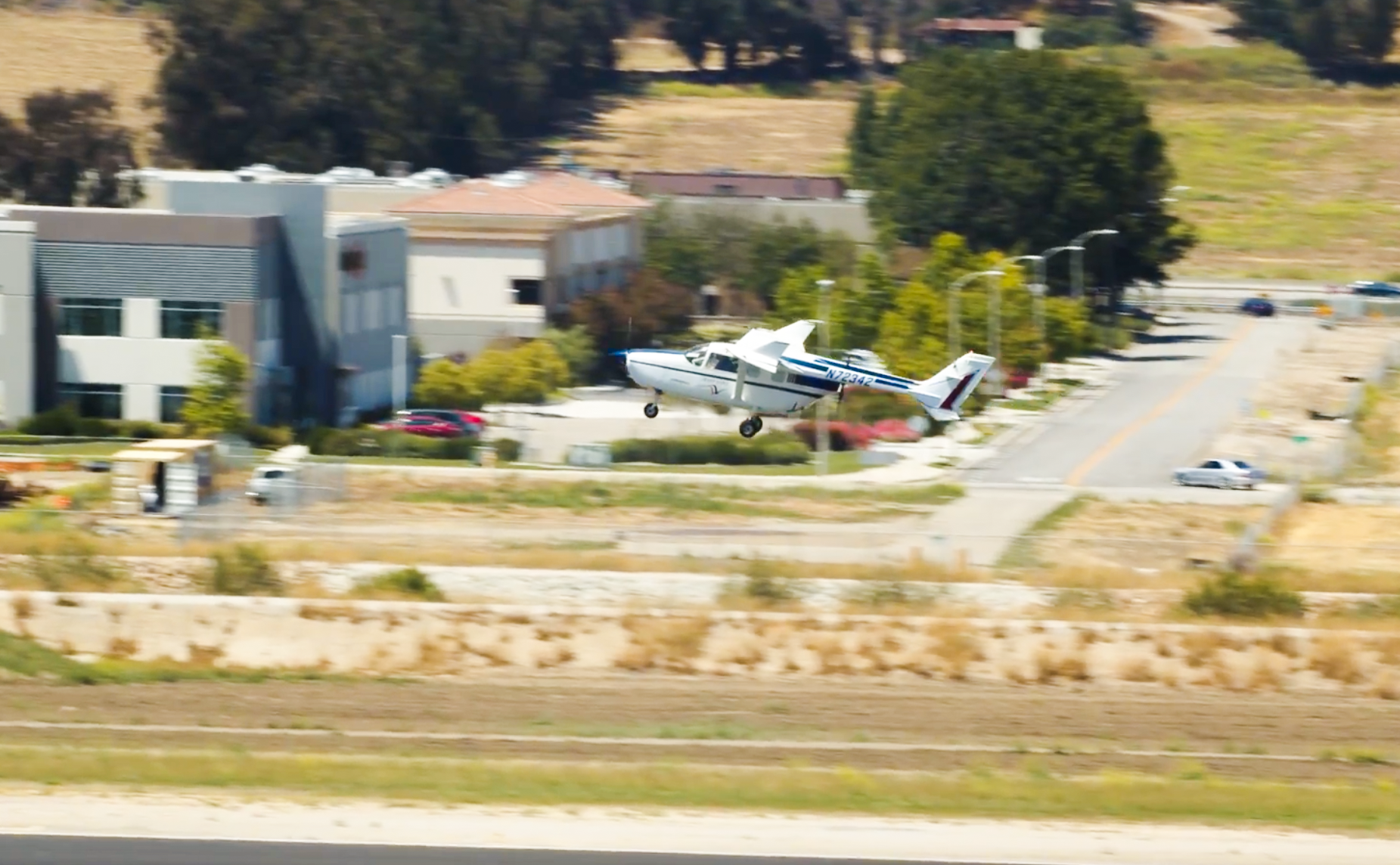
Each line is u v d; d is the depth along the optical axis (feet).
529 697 394.73
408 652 454.40
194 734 333.42
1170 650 453.58
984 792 281.95
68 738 326.24
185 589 497.87
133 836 245.65
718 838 251.80
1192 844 255.50
